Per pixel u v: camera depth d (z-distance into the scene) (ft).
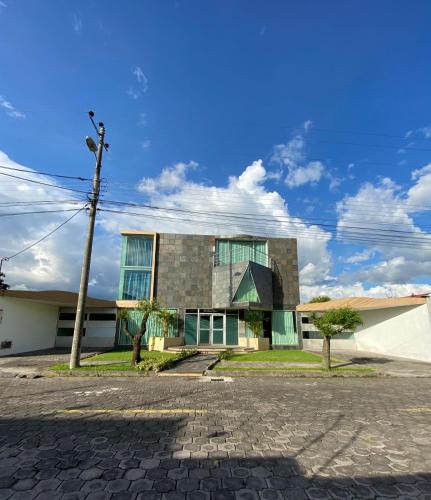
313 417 19.49
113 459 13.04
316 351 68.13
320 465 12.69
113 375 36.68
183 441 15.10
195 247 76.64
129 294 72.74
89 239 42.11
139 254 75.56
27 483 11.03
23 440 15.06
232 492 10.60
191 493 10.51
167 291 73.36
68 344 70.69
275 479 11.52
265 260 77.71
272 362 46.91
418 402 24.16
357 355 61.00
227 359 49.75
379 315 65.62
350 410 21.38
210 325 72.43
